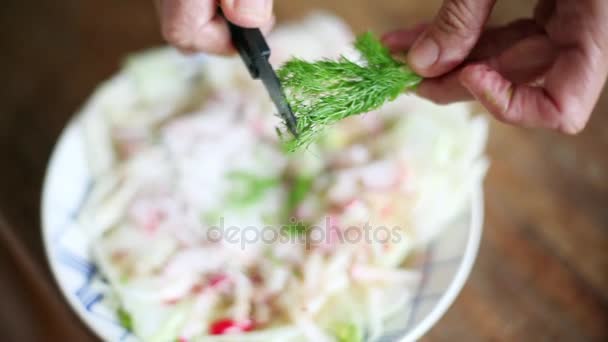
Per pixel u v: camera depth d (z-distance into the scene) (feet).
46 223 1.93
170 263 1.96
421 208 2.00
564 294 2.03
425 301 1.87
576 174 2.17
